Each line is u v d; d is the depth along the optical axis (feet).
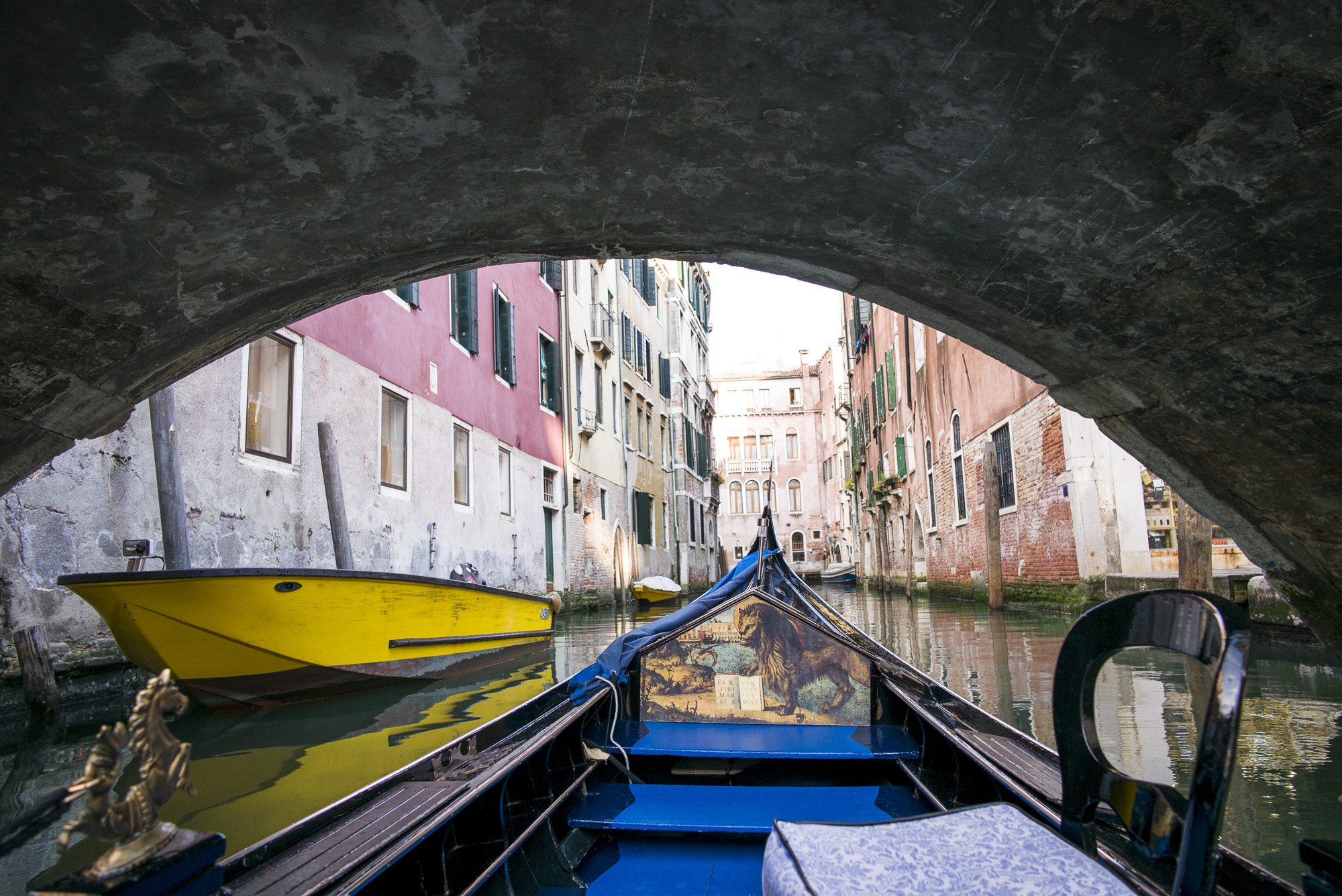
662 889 8.79
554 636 39.40
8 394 8.68
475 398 40.81
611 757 12.26
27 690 16.75
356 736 17.39
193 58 6.57
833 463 159.02
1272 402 9.12
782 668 14.17
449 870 8.12
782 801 10.72
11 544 17.48
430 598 24.99
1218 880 5.71
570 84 7.53
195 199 7.93
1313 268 7.54
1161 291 8.64
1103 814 6.51
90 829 3.96
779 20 6.75
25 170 7.04
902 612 50.78
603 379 65.00
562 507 53.11
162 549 21.02
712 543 116.88
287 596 19.56
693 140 8.37
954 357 56.08
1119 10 6.05
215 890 4.70
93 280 8.20
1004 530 46.21
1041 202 8.18
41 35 6.08
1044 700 20.02
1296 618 23.68
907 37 6.75
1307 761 13.17
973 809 5.37
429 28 6.73
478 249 10.23
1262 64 6.11
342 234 9.14
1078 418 35.32
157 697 4.44
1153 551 34.19
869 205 9.14
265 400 25.54
